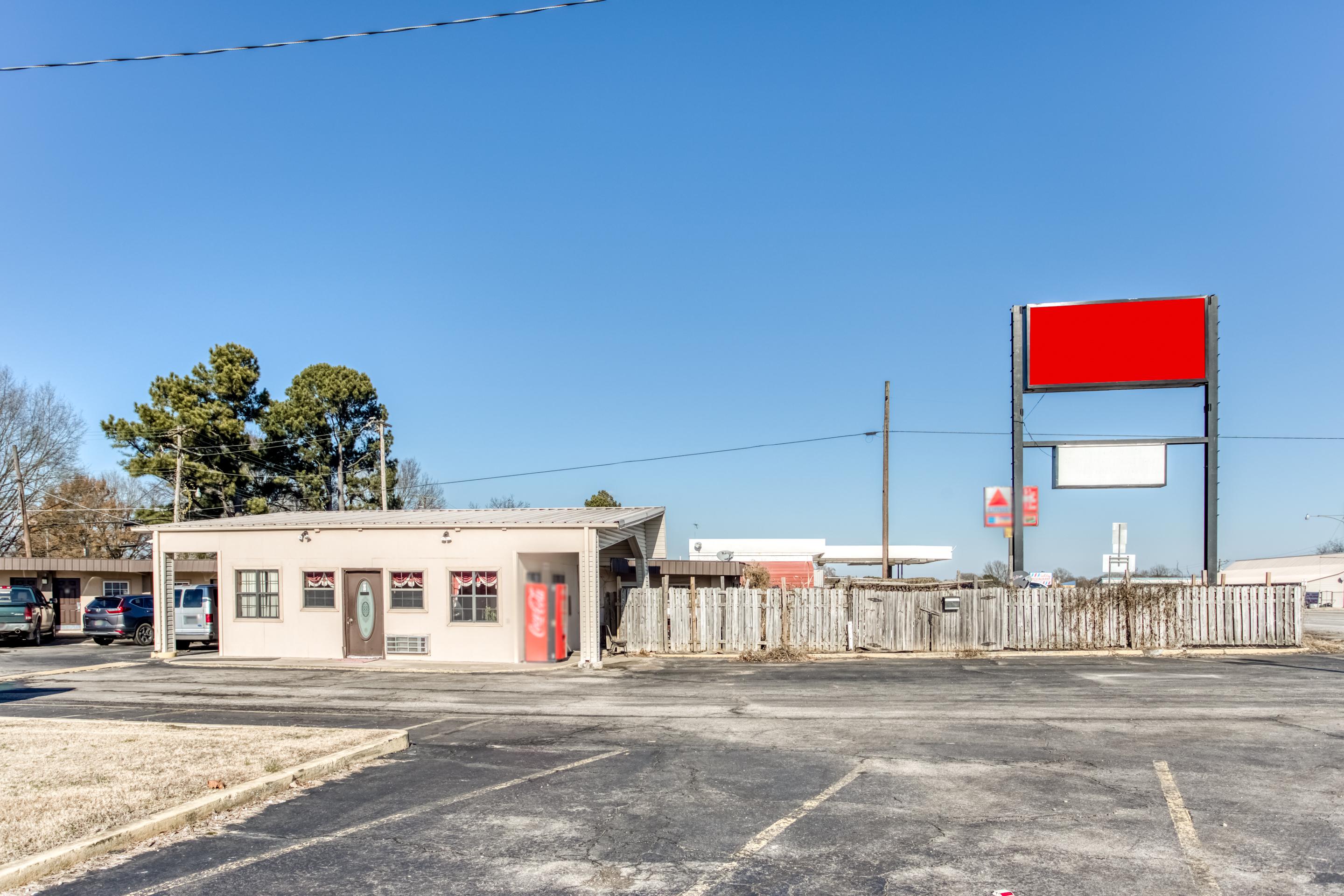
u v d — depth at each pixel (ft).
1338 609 210.59
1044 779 29.58
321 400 166.91
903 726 39.73
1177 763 31.65
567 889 20.01
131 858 22.26
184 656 75.56
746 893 19.67
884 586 94.17
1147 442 79.10
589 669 63.77
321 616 71.15
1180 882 20.20
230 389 154.92
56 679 61.46
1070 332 80.18
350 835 23.97
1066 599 73.82
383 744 34.42
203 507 158.40
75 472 188.96
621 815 25.72
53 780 28.40
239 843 23.39
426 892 19.89
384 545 70.38
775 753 34.12
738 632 74.33
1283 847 22.52
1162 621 73.51
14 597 96.78
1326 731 37.50
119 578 124.88
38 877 20.80
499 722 41.52
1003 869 21.02
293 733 36.99
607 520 69.00
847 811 25.94
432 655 68.64
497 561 68.23
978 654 71.97
